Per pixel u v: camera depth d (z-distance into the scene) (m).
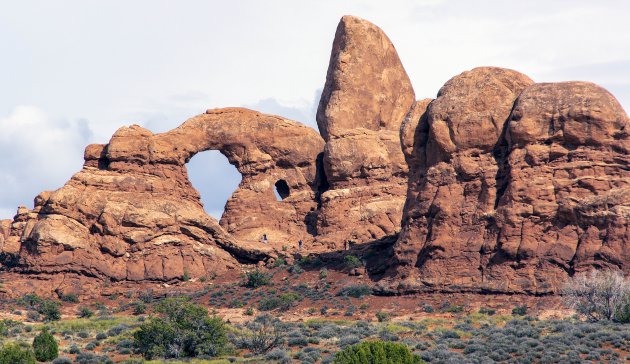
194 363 171.88
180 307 188.88
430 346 180.12
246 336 193.00
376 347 153.62
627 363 161.25
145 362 173.00
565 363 161.12
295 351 181.88
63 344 193.25
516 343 177.50
